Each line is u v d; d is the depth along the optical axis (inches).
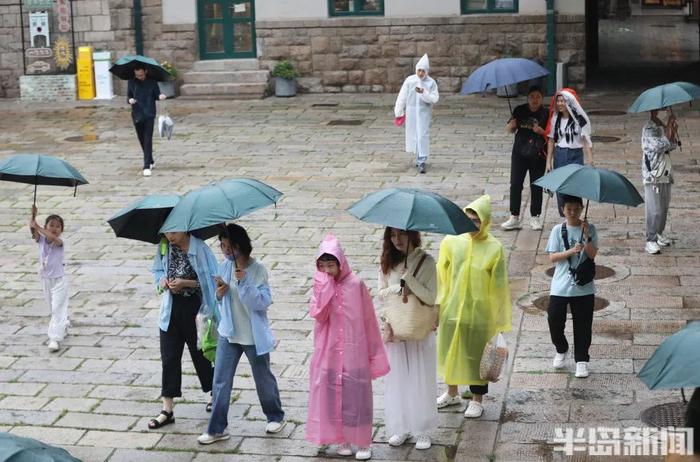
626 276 705.6
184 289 516.4
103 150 1189.7
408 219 458.6
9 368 603.5
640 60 1807.3
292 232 840.3
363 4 1483.8
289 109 1402.6
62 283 628.4
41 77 1537.9
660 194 741.3
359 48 1489.9
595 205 882.8
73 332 653.9
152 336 645.3
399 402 488.7
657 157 737.0
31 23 1530.5
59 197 979.3
